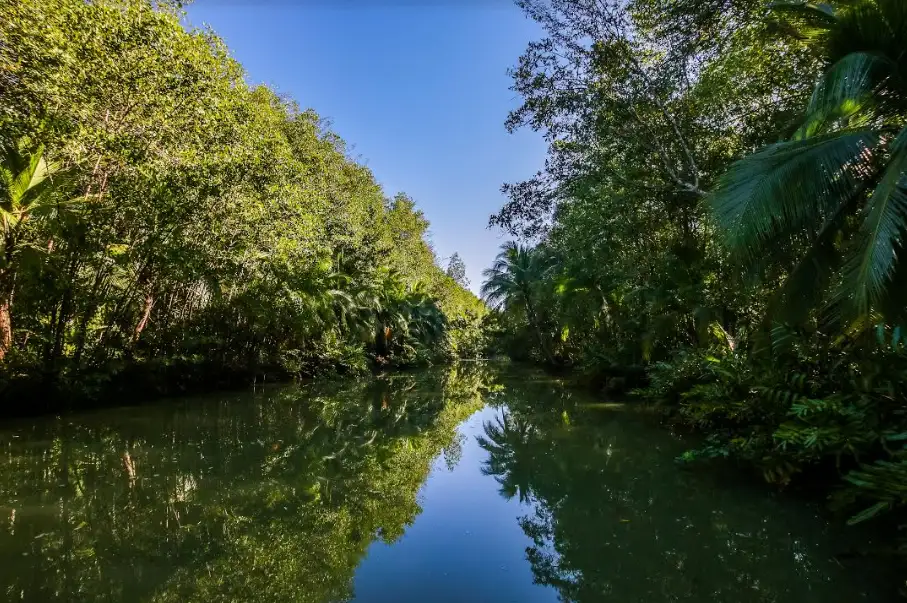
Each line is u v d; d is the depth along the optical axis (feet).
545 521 14.98
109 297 34.96
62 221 28.73
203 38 33.86
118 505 15.69
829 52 18.10
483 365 119.34
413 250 116.78
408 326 99.81
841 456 15.84
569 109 33.35
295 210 48.49
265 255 46.24
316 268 60.80
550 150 37.52
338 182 78.59
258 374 53.98
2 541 12.76
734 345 29.19
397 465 21.84
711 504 15.56
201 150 34.86
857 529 13.03
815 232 18.22
